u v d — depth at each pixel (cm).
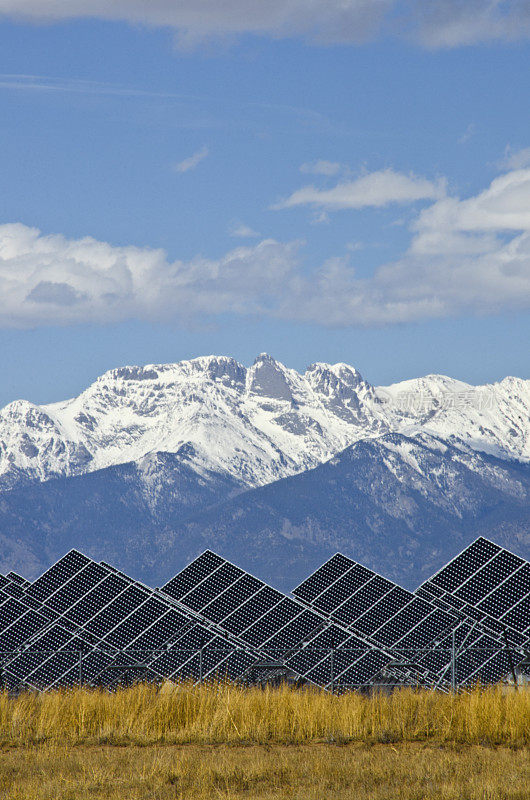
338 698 9794
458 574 13138
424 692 9962
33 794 6500
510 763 7438
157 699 9581
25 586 14962
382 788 6738
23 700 9625
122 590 13012
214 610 13062
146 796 6500
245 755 7919
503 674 11762
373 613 13062
